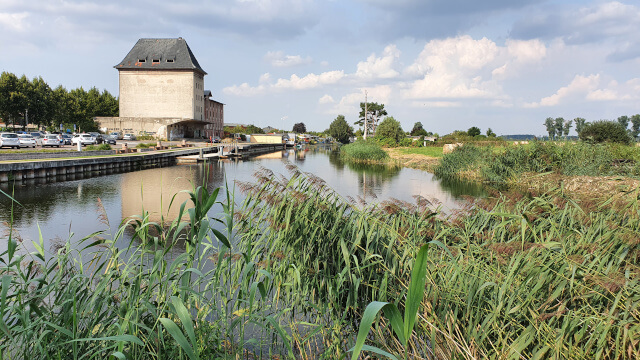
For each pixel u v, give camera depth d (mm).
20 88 59625
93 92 77438
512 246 3789
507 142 24516
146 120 67438
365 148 46312
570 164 19578
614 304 2879
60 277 3447
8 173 19922
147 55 73000
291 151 73188
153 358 3143
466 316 3574
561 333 2971
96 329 3447
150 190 18875
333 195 5598
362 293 4688
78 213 12898
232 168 32875
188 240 3076
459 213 6148
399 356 3592
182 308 2348
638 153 20531
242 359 3609
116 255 3545
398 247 4797
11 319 3328
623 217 4785
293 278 4645
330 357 3744
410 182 23078
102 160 27594
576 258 3383
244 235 5297
